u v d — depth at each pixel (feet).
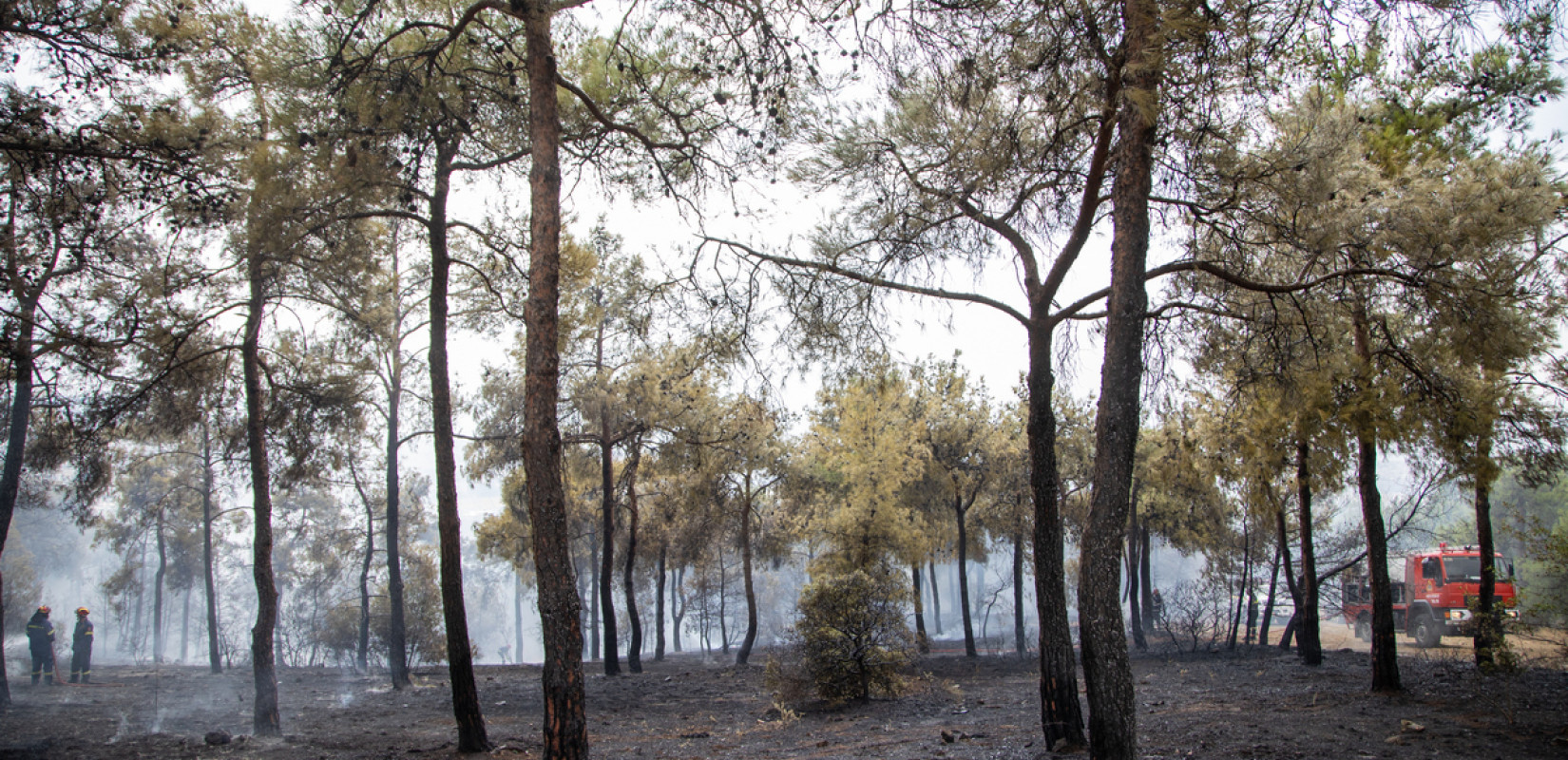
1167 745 24.23
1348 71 27.02
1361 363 29.96
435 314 31.45
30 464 43.96
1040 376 26.35
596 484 73.46
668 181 30.99
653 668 71.77
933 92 24.84
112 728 35.42
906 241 29.30
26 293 26.73
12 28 22.65
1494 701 29.07
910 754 25.29
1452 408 29.99
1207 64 20.02
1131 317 20.25
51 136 24.49
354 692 53.47
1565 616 26.73
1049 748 24.13
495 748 29.25
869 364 31.42
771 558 90.84
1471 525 88.07
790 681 42.34
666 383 51.49
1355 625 73.00
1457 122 33.22
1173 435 50.90
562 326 39.32
